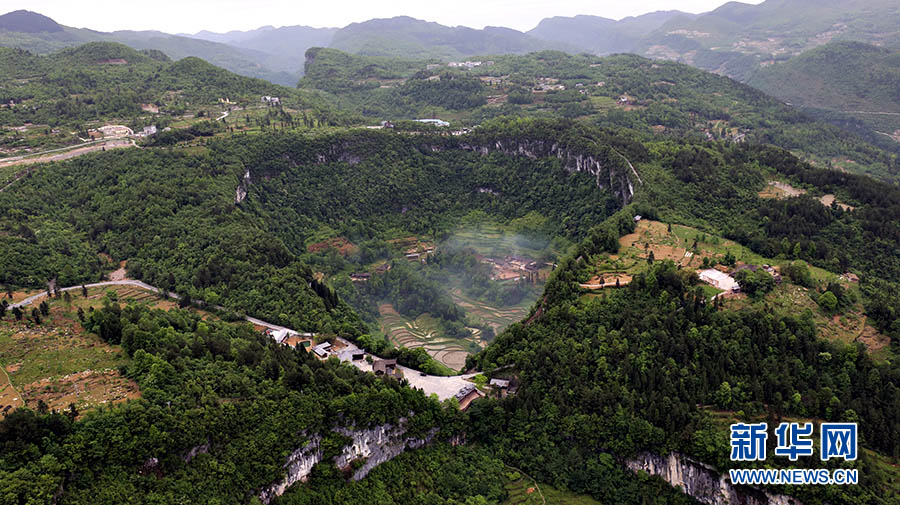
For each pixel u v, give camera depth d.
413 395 145.25
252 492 115.81
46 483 96.50
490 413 152.38
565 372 155.50
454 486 138.75
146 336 134.88
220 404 121.25
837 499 122.19
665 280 174.62
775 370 146.50
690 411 140.75
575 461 142.38
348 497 128.00
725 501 131.25
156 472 109.38
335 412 130.25
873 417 134.38
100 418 108.81
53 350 135.62
